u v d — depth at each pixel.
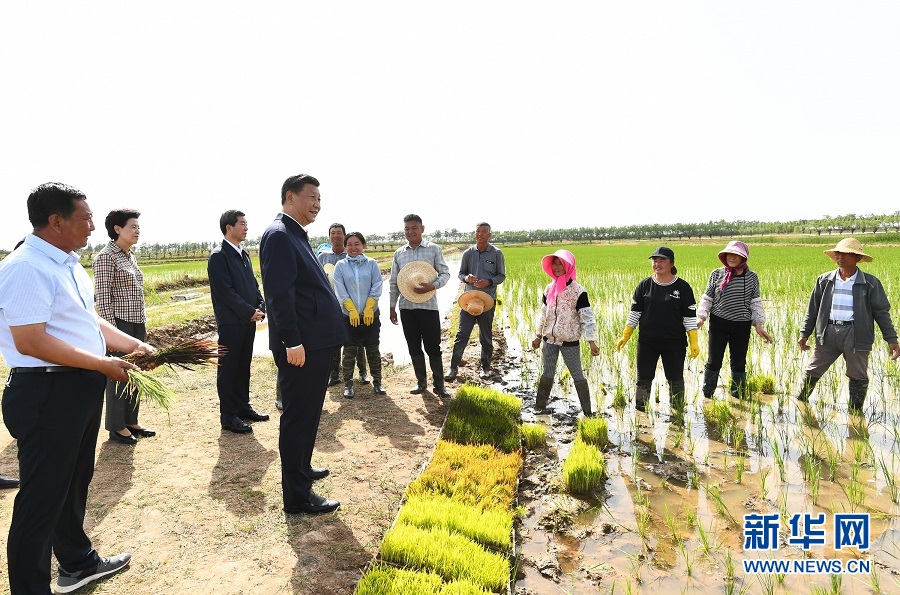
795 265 25.77
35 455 2.58
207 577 3.15
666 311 6.23
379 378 7.08
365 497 4.19
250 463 4.77
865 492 4.40
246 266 5.79
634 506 4.32
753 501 4.33
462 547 3.43
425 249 7.12
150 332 11.49
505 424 5.75
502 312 14.79
